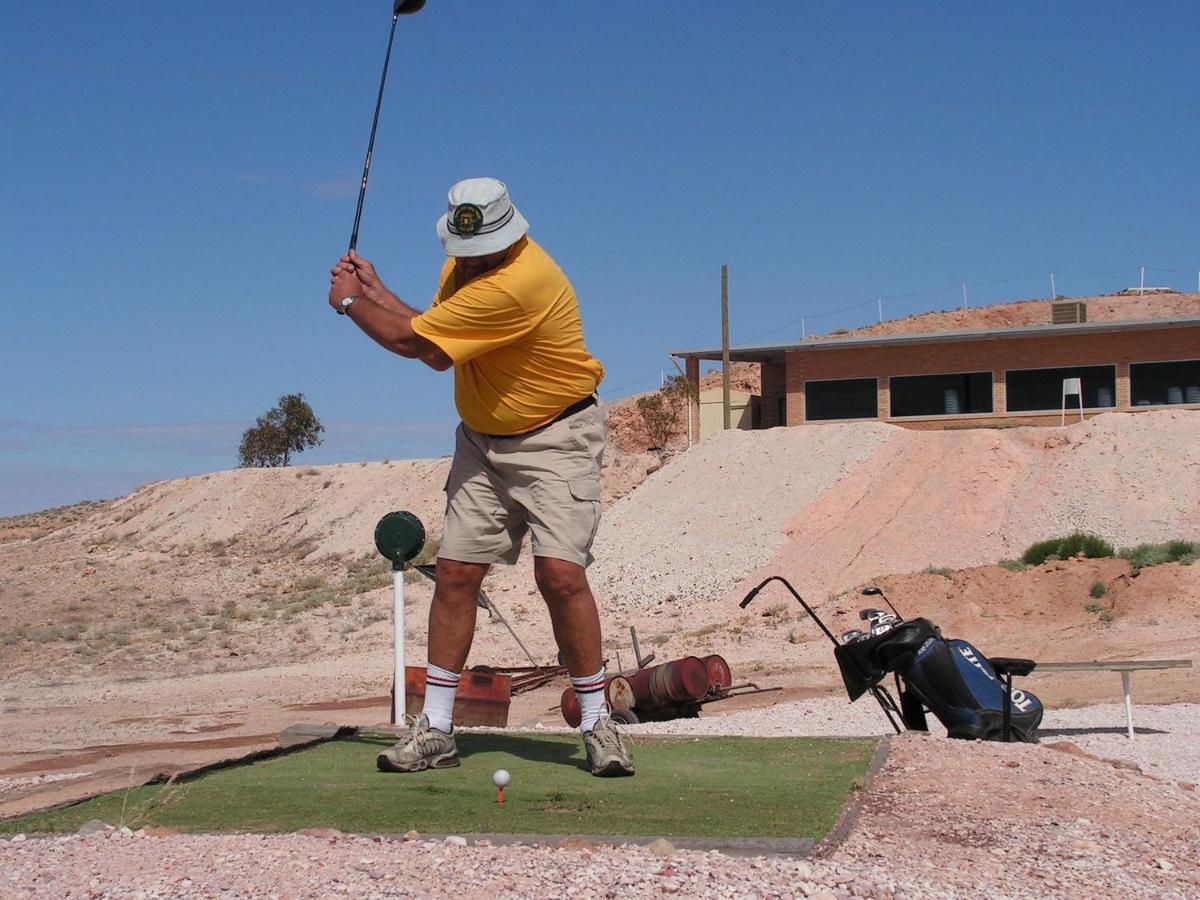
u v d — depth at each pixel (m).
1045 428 33.81
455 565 6.64
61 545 58.19
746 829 5.34
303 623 35.59
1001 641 23.36
